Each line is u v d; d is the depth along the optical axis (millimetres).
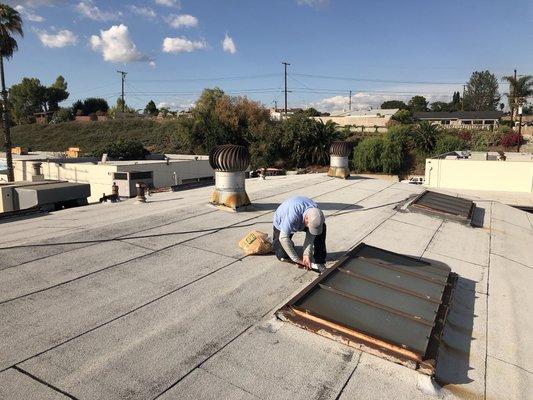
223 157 8211
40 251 5773
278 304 4605
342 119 56625
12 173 28859
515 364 4047
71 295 4555
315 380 3389
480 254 7285
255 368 3490
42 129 61719
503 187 17188
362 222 8305
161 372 3363
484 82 88250
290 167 39438
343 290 4617
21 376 3209
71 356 3488
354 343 3785
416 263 5848
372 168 35969
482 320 4855
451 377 3672
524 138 40031
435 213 9164
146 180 25203
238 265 5613
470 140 40375
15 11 29297
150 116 66250
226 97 44438
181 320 4168
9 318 4023
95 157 36000
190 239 6547
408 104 100250
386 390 3338
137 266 5410
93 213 8766
